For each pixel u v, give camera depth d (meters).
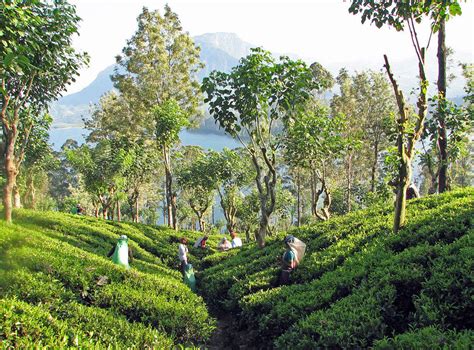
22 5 8.17
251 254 14.89
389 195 22.73
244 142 16.05
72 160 29.20
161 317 8.43
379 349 5.43
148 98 34.53
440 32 14.24
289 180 51.03
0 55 7.12
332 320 6.68
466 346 4.68
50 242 11.02
